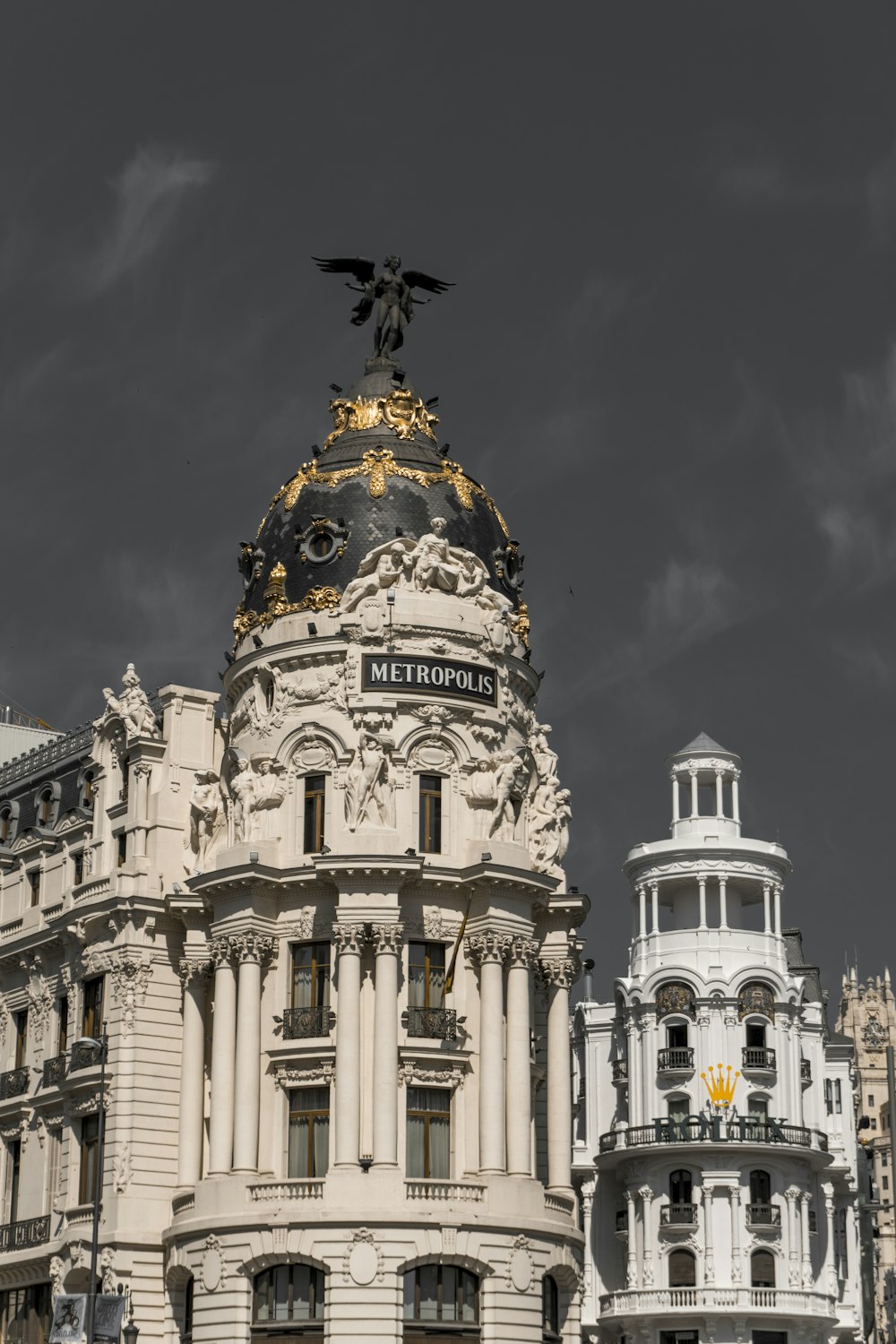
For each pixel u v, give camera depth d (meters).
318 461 87.38
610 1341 122.50
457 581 82.88
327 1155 76.69
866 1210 145.62
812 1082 128.25
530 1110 78.75
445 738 81.44
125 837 85.31
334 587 82.94
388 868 77.31
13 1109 87.19
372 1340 72.88
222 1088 78.06
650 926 130.75
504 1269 75.44
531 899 80.81
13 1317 85.12
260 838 80.94
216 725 86.88
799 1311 115.69
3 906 92.75
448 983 78.25
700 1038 124.31
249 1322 74.69
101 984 84.00
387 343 91.75
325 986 78.94
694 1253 118.56
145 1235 78.88
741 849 128.38
